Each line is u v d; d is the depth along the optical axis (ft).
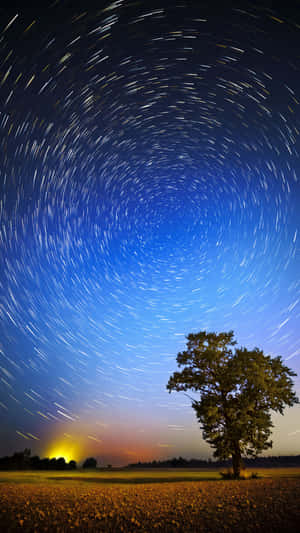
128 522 36.45
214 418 85.61
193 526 34.53
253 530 32.35
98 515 39.04
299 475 83.97
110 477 96.78
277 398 87.97
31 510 41.01
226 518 36.83
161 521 36.65
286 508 39.34
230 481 72.08
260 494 49.39
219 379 90.22
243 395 87.86
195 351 95.45
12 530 33.40
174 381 93.45
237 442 84.53
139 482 81.00
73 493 55.36
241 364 90.27
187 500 47.70
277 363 91.61
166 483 74.28
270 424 84.99
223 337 96.37
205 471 137.39
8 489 58.70
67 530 33.58
